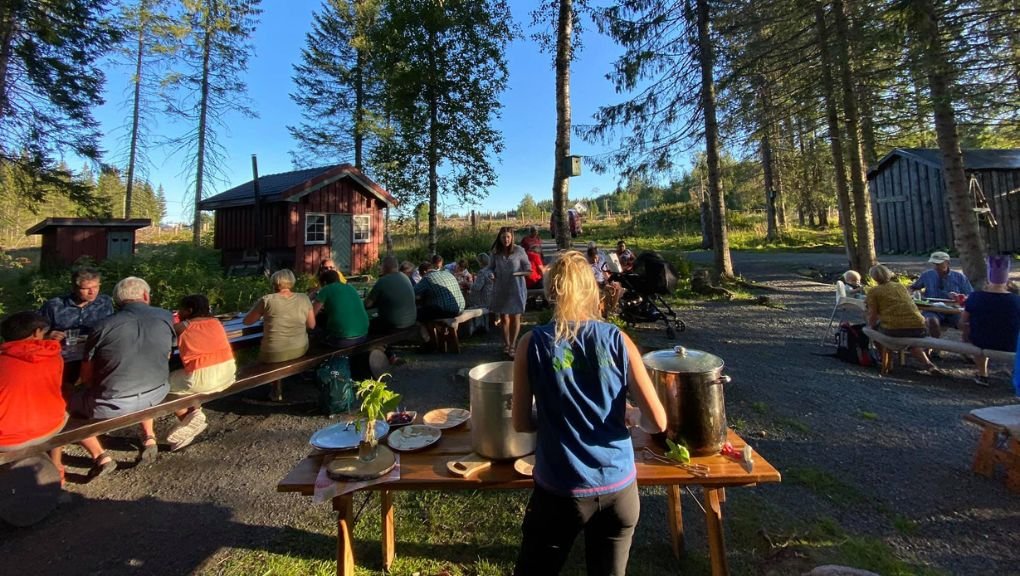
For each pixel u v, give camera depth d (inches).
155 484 137.7
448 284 263.9
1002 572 95.0
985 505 117.4
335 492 80.0
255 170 538.9
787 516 114.3
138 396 141.9
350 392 188.2
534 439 89.1
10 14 407.5
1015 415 129.4
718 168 447.8
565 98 331.9
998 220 625.3
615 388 67.9
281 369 180.4
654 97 451.5
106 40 484.1
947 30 291.6
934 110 342.0
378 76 605.6
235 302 376.2
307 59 849.5
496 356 257.1
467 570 99.8
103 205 500.1
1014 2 282.2
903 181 711.1
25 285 419.8
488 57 493.4
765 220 1368.1
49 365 123.4
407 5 474.3
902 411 175.3
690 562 100.1
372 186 629.9
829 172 907.4
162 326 148.6
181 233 1552.7
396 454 92.3
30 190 470.6
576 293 70.5
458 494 128.3
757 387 200.4
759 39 428.8
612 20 415.5
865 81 393.4
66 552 108.3
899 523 111.1
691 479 79.6
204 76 898.1
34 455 119.8
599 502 66.1
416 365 244.1
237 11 894.4
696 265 598.5
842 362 235.0
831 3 371.6
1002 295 193.5
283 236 549.0
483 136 516.1
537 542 68.8
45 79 448.8
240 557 105.3
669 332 283.0
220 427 176.7
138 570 101.8
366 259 639.1
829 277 498.0
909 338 209.5
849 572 84.6
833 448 148.1
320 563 103.1
